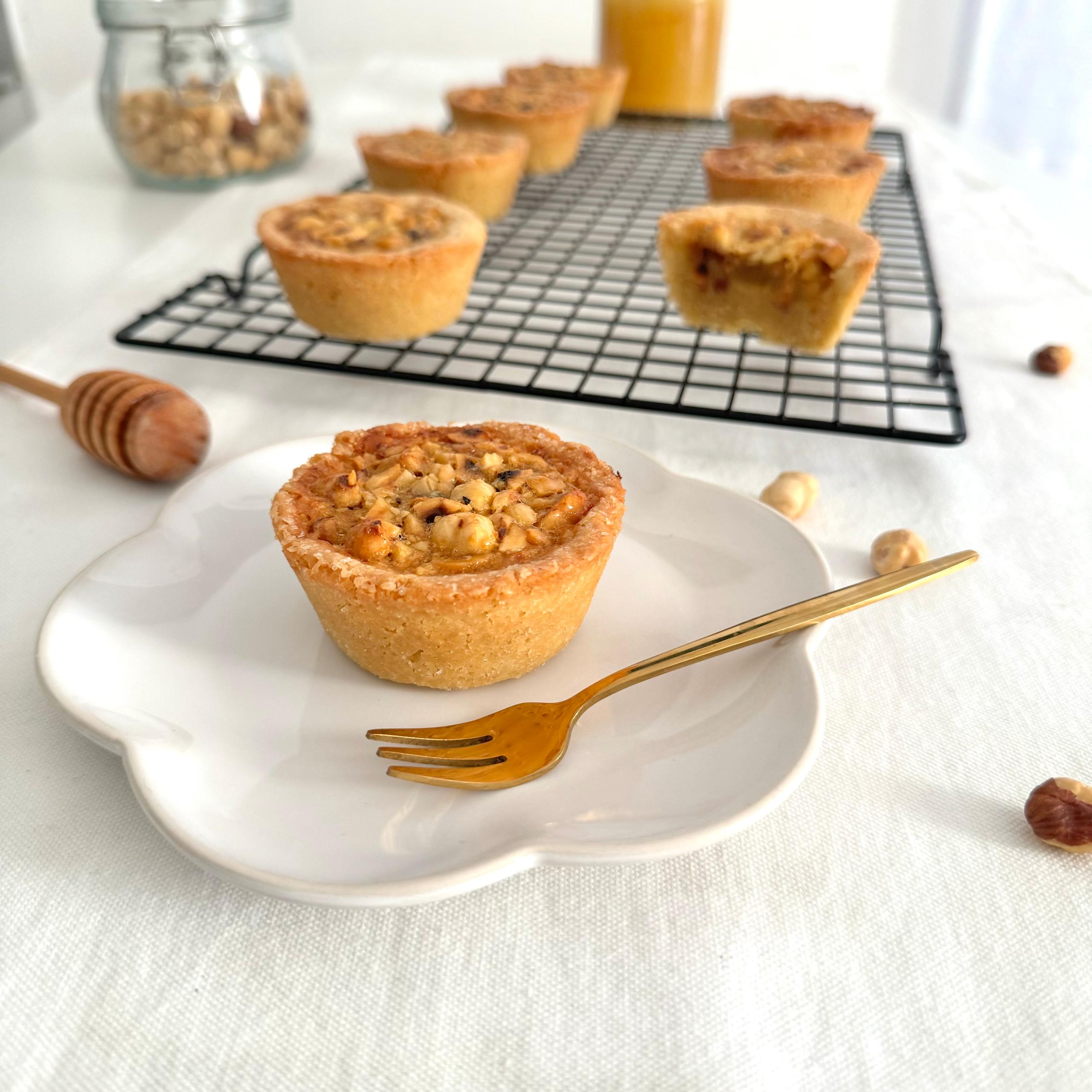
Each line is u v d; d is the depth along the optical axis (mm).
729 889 280
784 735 286
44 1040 246
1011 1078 239
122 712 294
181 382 434
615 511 324
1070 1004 255
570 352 436
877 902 278
